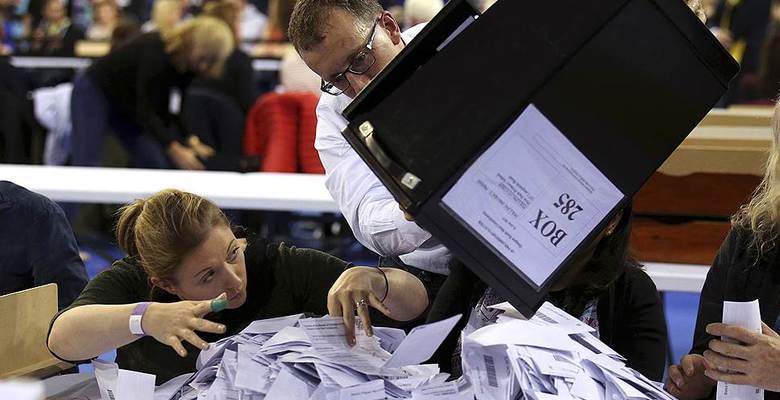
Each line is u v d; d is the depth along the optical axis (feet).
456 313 10.34
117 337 9.75
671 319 28.37
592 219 8.27
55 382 10.92
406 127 7.96
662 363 10.86
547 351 9.10
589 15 7.97
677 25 8.00
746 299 10.83
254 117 28.63
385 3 35.04
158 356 11.12
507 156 7.91
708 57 8.10
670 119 8.19
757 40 37.55
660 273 16.40
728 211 16.48
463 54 8.03
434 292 12.40
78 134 31.32
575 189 8.13
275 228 33.30
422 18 30.55
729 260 11.04
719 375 9.45
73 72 37.93
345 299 9.69
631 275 11.12
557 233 8.19
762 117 17.51
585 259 10.34
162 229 10.20
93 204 33.76
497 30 8.02
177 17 33.81
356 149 8.14
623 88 8.04
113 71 30.94
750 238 10.88
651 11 7.97
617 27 7.96
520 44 7.98
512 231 8.04
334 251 32.65
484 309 10.26
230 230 10.71
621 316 10.97
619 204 8.29
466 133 7.86
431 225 7.84
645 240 16.85
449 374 9.54
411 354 8.77
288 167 28.09
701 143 16.28
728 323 9.39
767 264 10.73
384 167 7.91
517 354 8.87
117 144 31.89
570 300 10.61
